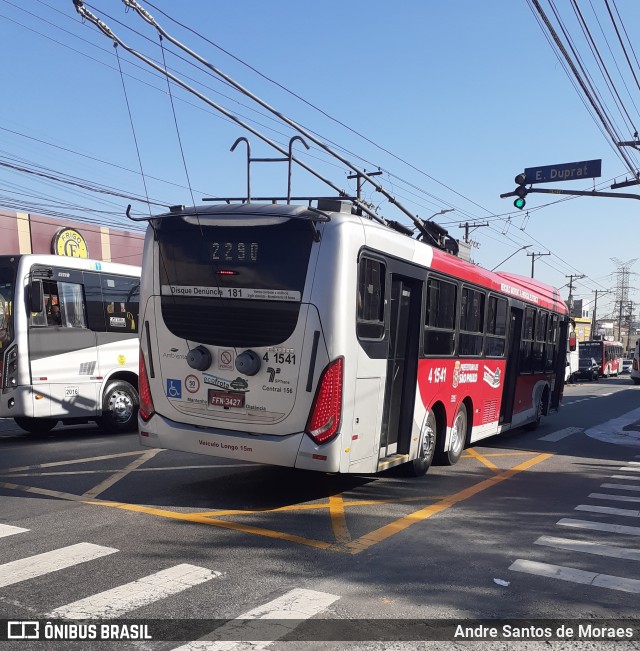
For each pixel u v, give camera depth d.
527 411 14.01
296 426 6.55
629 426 16.34
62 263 11.45
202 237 7.06
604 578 5.21
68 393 11.38
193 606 4.37
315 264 6.58
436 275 8.78
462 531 6.45
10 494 7.27
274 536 6.01
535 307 14.06
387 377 7.70
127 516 6.50
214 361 6.91
